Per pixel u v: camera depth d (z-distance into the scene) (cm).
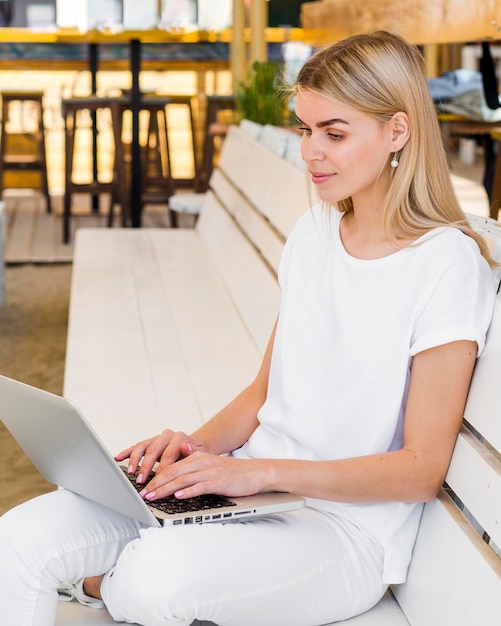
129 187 745
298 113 161
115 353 293
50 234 703
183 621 144
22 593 150
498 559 139
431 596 151
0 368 417
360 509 160
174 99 763
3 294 511
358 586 158
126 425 237
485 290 154
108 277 391
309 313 169
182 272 401
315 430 164
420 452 152
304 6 595
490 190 486
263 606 149
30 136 861
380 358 158
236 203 412
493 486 140
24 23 948
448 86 468
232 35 724
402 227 160
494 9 292
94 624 158
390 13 399
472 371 152
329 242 170
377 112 156
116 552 158
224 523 152
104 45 873
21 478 305
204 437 184
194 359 289
